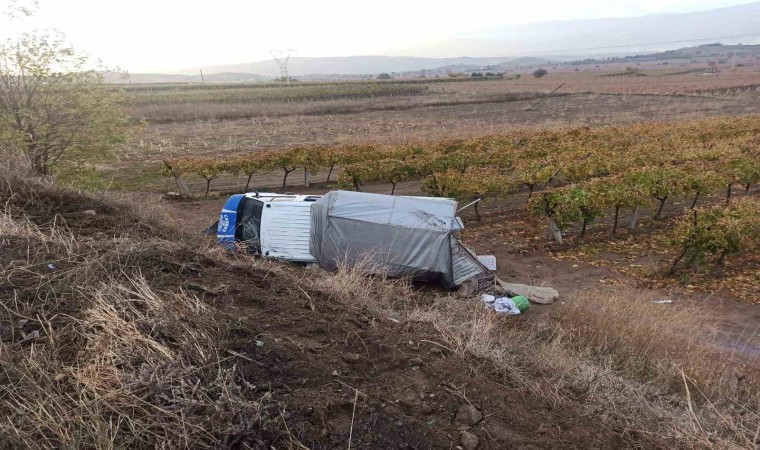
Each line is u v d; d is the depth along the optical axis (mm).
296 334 4074
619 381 4895
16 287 3932
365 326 4672
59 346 3389
